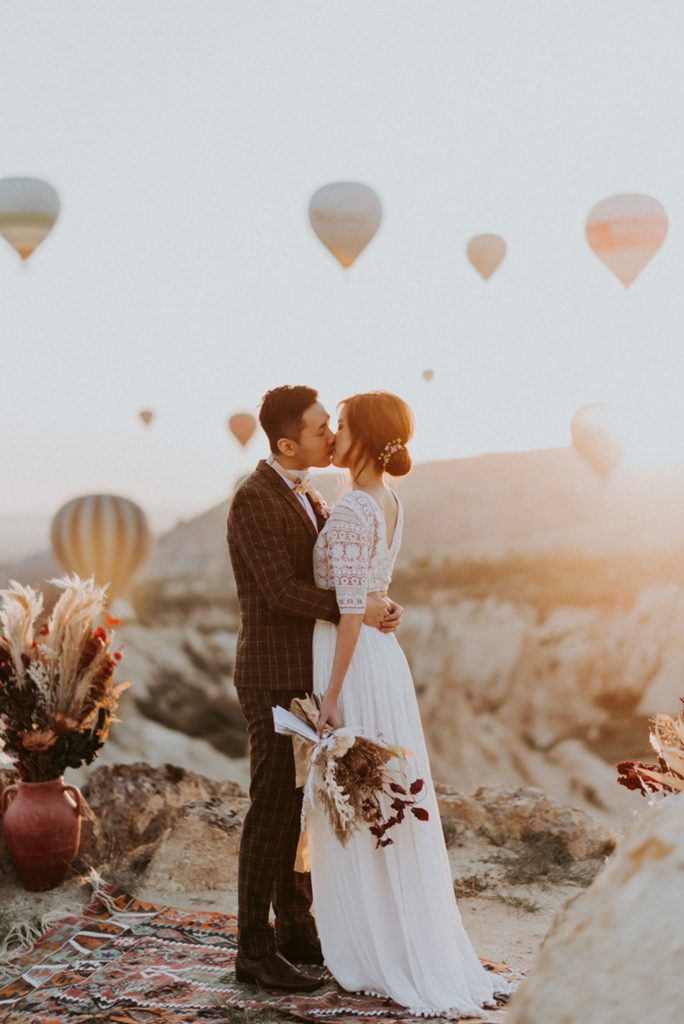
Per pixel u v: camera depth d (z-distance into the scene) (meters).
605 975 1.76
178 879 4.76
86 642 4.63
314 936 3.80
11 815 4.46
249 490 3.57
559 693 26.73
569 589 28.50
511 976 3.70
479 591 29.00
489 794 5.68
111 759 22.89
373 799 3.41
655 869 1.89
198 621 27.39
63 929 4.14
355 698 3.54
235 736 24.20
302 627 3.63
